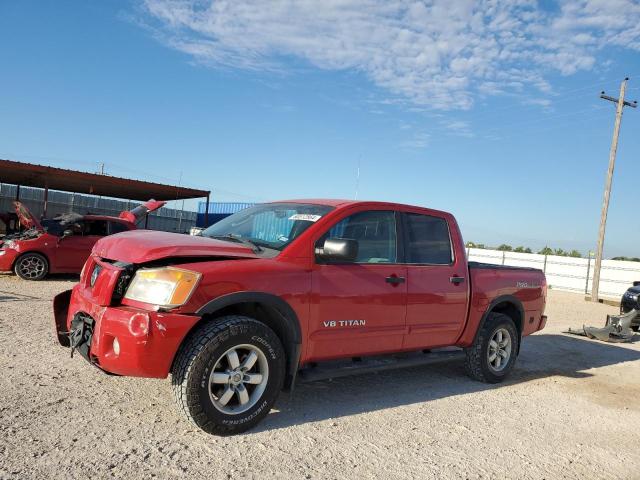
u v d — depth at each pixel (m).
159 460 3.39
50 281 11.91
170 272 3.75
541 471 3.85
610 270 25.66
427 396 5.43
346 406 4.86
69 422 3.84
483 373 6.04
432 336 5.39
